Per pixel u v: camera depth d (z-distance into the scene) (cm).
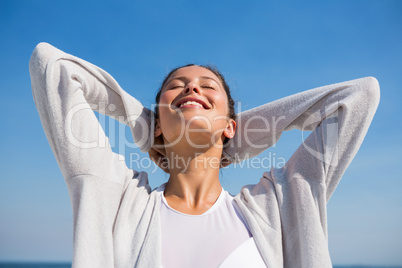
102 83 161
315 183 146
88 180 133
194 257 128
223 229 137
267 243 136
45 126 144
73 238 127
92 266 122
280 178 155
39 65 144
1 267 7000
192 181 157
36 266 7219
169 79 183
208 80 171
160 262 124
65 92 139
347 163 151
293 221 144
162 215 141
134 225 136
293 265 139
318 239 134
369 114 153
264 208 147
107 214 133
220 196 151
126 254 127
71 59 150
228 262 127
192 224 138
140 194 148
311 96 164
